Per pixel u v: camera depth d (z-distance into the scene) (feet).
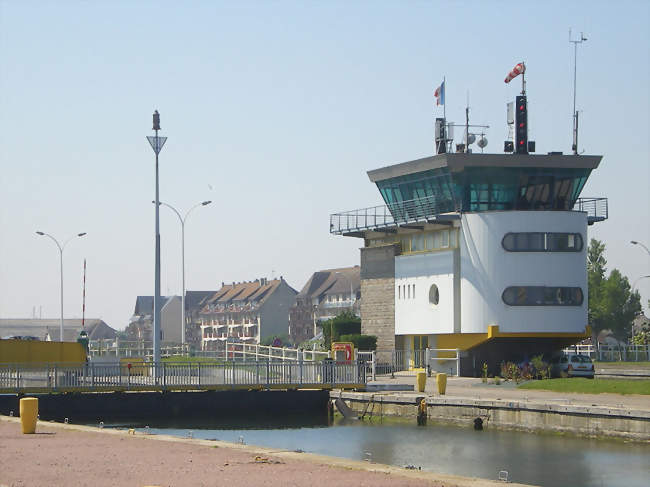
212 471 77.30
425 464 124.57
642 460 123.75
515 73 257.75
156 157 223.71
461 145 261.65
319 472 76.95
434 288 257.34
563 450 133.08
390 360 268.00
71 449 93.66
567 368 230.27
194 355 333.83
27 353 213.05
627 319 456.45
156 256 220.64
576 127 259.80
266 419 185.47
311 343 513.86
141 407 187.73
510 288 240.94
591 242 465.06
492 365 246.27
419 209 263.08
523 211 241.55
